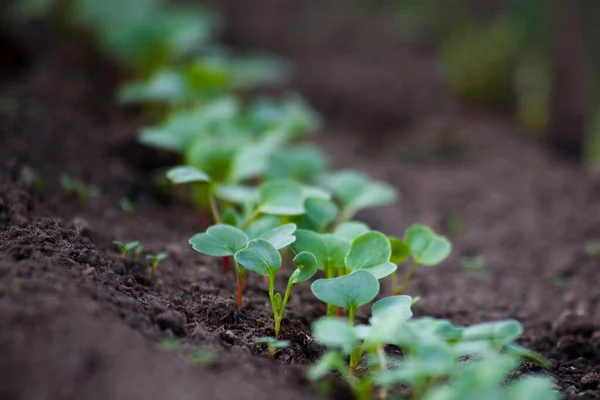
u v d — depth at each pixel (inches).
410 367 21.3
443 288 26.2
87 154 28.1
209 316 23.2
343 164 32.5
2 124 27.8
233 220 24.0
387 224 28.7
